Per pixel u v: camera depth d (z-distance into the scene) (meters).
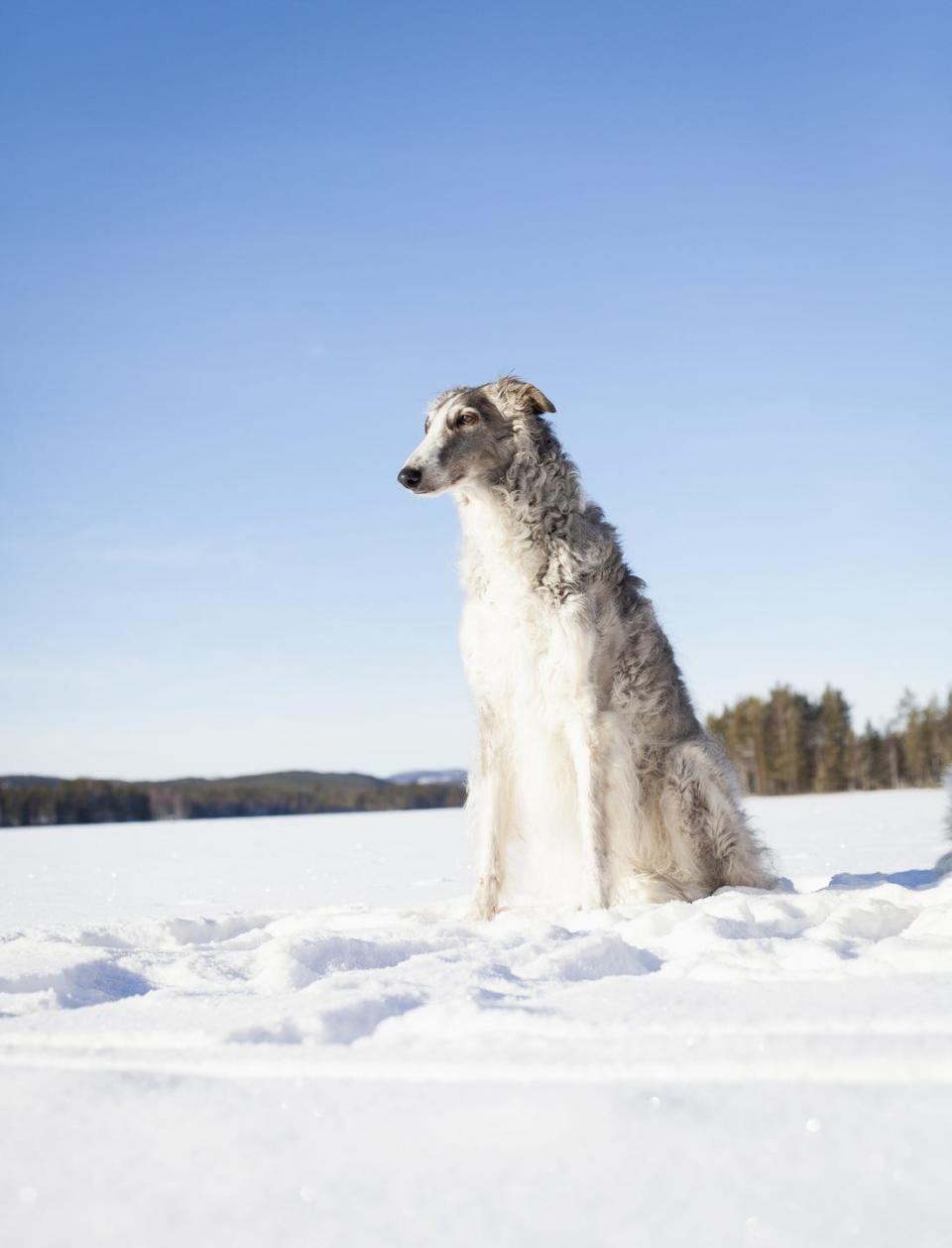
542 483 5.21
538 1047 1.87
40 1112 1.62
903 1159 1.30
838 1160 1.30
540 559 5.17
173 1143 1.48
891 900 4.27
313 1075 1.80
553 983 2.69
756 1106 1.51
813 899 4.32
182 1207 1.26
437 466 5.16
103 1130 1.54
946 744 61.28
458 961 3.12
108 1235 1.19
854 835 13.59
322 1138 1.48
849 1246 1.08
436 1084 1.71
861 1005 2.06
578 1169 1.32
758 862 5.50
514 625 5.19
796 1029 1.97
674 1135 1.41
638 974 3.04
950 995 2.11
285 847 16.23
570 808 5.29
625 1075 1.70
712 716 65.38
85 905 7.70
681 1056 1.74
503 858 5.35
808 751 62.78
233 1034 2.05
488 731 5.38
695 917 3.66
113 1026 2.15
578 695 5.10
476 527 5.35
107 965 3.37
